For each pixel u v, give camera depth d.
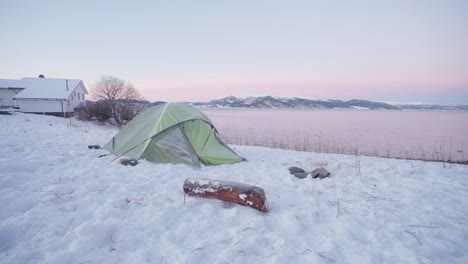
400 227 3.37
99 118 28.88
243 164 7.28
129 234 3.03
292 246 2.87
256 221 3.40
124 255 2.65
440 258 2.75
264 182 5.32
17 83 35.19
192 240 2.97
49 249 2.69
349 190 4.88
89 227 2.99
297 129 34.59
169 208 3.74
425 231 3.30
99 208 3.64
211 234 3.10
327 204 4.14
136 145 7.32
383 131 33.88
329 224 3.46
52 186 4.45
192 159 6.79
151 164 6.53
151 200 4.06
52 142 9.23
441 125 47.03
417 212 3.87
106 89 41.44
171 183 5.01
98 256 2.61
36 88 32.66
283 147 15.45
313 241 3.01
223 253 2.68
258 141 20.11
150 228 3.20
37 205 3.69
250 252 2.73
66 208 3.67
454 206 4.14
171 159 6.92
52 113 31.20
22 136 10.20
